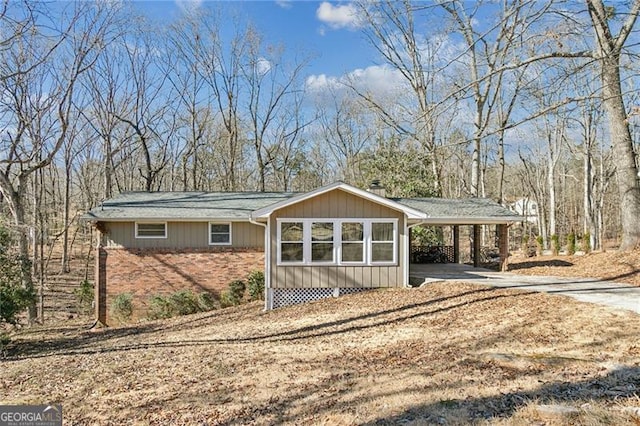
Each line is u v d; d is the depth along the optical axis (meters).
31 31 12.26
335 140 39.25
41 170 24.53
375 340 9.10
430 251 22.33
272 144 36.53
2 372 8.12
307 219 14.27
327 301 13.73
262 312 13.77
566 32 7.49
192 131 31.64
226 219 16.69
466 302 11.42
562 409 4.53
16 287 14.04
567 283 13.19
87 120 27.27
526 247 26.25
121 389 6.80
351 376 6.78
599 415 4.34
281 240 14.20
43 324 17.03
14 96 18.84
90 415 5.80
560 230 44.69
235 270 17.03
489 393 5.47
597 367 6.10
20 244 17.20
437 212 17.45
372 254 14.46
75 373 7.79
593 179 33.25
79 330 14.87
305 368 7.39
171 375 7.40
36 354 10.59
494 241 35.19
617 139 15.48
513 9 7.23
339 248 14.34
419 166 23.72
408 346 8.37
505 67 7.66
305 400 5.89
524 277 15.29
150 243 16.69
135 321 15.97
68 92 19.62
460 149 29.83
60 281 25.84
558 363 6.43
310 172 40.31
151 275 16.64
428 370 6.73
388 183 24.23
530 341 7.81
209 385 6.76
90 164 31.02
